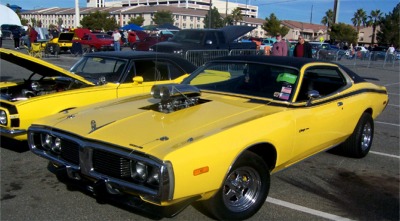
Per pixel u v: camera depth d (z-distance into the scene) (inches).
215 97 170.1
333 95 183.5
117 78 241.0
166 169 111.0
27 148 219.5
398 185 181.8
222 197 130.3
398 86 615.2
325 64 188.5
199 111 148.8
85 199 155.1
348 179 187.3
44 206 148.2
